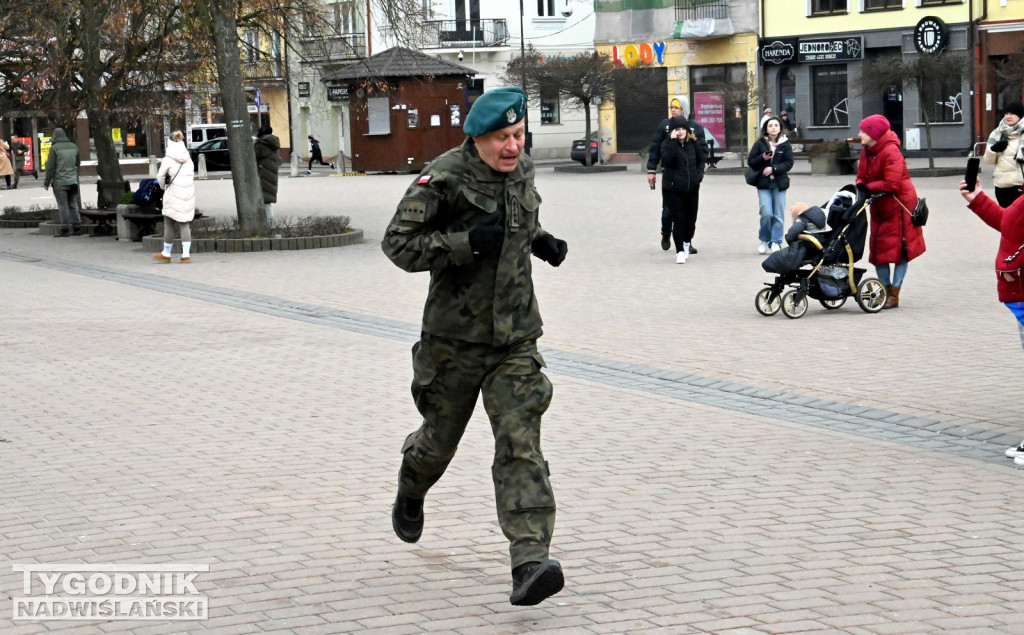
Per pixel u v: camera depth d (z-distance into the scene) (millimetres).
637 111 55188
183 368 11078
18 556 6129
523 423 5227
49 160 25766
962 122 44469
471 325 5273
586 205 29312
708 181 37594
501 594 5477
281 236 21719
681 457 7738
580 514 6602
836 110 48531
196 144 59250
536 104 53094
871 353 10930
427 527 6488
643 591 5441
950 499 6742
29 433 8758
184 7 21969
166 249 19828
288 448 8180
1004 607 5152
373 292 15945
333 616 5246
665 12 53375
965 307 13281
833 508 6613
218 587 5633
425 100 50656
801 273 12969
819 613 5125
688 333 12219
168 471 7664
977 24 43625
